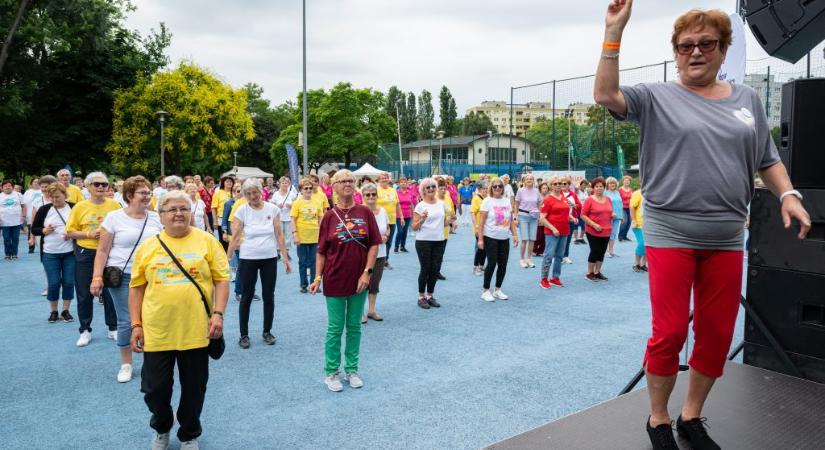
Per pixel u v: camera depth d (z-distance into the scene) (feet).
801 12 12.21
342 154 195.31
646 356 7.48
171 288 10.73
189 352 11.02
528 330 20.99
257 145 233.96
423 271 24.88
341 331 15.11
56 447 11.85
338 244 14.82
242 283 19.11
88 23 93.50
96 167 110.83
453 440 11.89
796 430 7.80
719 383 9.60
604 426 8.09
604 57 6.79
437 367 16.79
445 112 340.80
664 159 7.07
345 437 12.13
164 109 111.34
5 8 77.87
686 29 7.13
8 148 99.50
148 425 13.01
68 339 20.33
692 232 6.93
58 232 22.68
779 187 7.17
